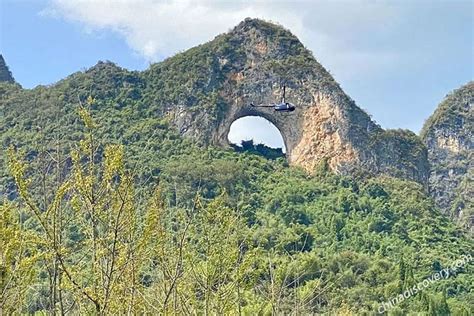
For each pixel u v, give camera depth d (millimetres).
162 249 25781
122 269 23141
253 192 161125
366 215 164000
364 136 183375
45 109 158375
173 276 25781
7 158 24344
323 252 130375
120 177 24391
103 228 23594
